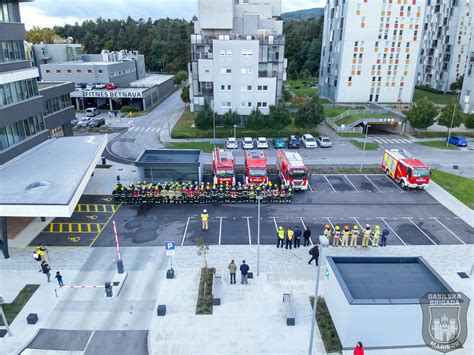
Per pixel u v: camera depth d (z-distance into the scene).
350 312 15.73
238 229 26.86
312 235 26.25
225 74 53.06
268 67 55.09
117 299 19.58
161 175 33.06
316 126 52.12
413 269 18.33
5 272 21.72
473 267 21.59
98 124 56.94
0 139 28.06
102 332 17.44
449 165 40.94
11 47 30.61
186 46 128.12
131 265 22.55
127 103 71.94
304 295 19.91
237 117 51.62
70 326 17.77
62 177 25.39
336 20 67.19
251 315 18.45
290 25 142.88
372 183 35.72
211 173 37.16
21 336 17.09
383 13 62.75
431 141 50.41
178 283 20.92
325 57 74.94
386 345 16.42
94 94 67.25
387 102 68.56
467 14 80.19
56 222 27.78
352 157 43.34
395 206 30.88
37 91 33.78
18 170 26.97
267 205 30.86
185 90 69.69
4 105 28.84
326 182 35.88
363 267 18.47
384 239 24.66
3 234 22.59
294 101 69.00
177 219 28.30
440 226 27.62
